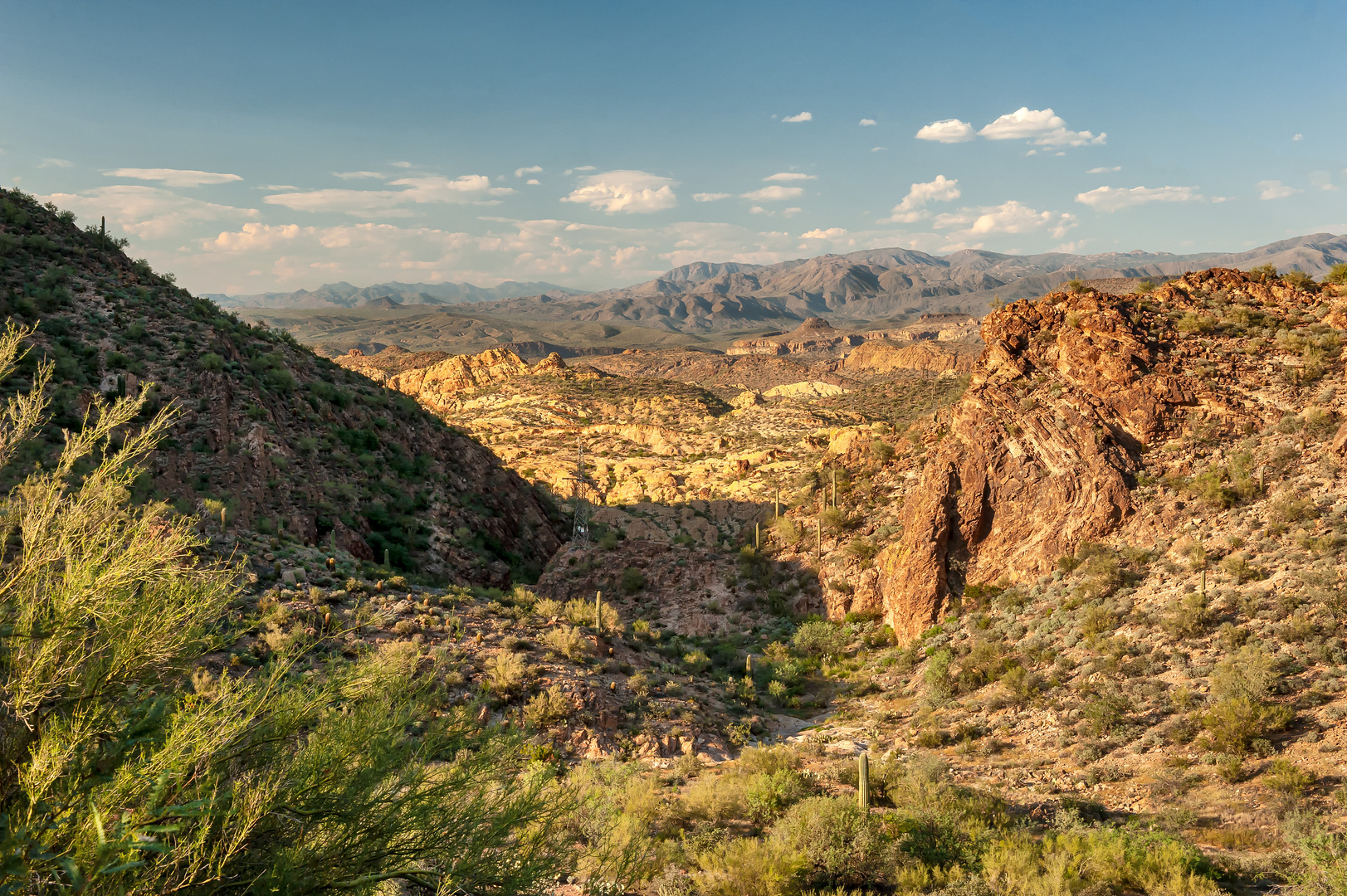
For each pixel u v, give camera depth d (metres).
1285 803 20.56
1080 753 26.95
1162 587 35.59
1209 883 15.70
